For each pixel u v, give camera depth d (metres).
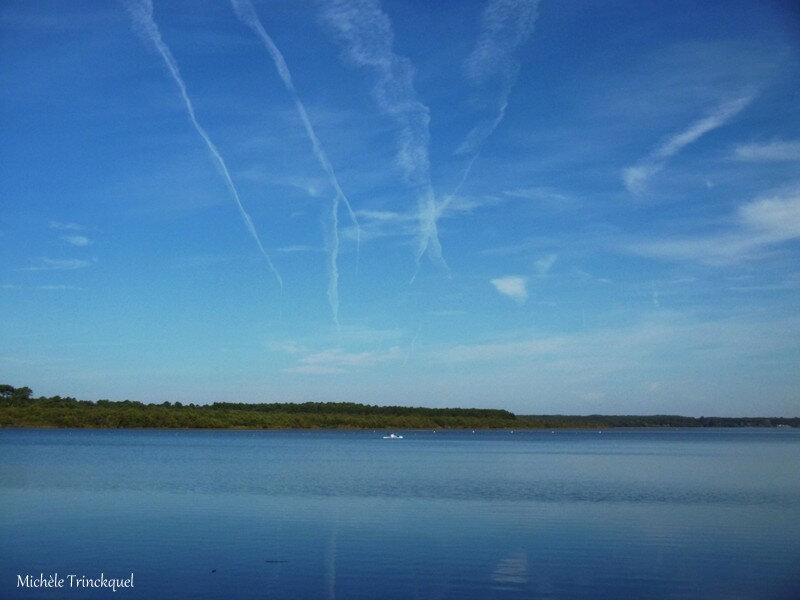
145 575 27.31
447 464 90.00
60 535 34.84
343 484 60.81
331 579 26.89
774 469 83.19
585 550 32.12
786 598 24.73
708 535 35.69
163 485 58.25
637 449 146.12
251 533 35.62
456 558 30.38
